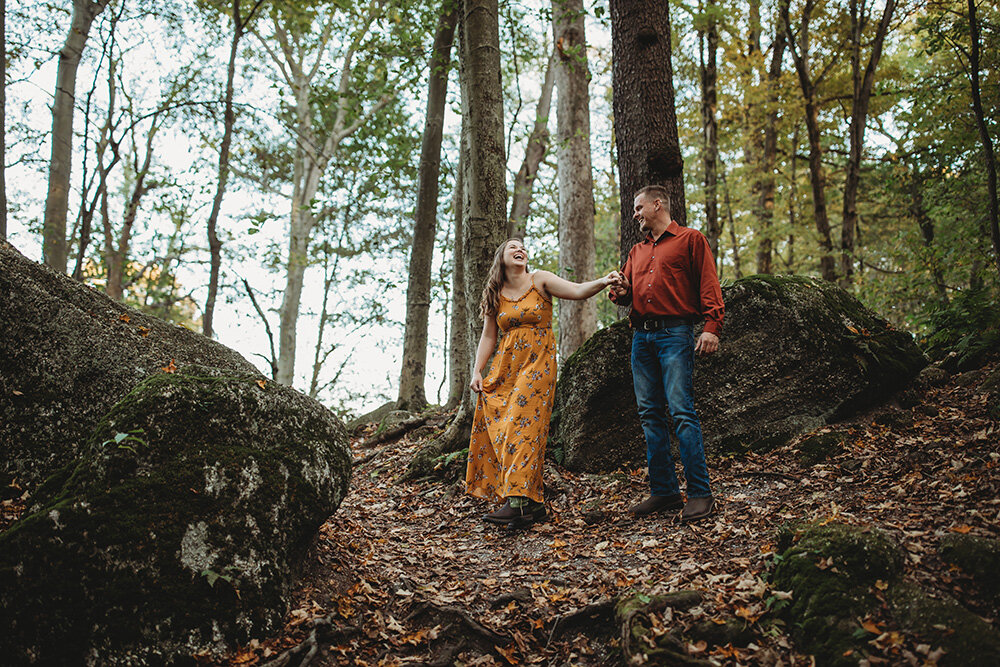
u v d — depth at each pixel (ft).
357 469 20.51
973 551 8.35
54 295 12.21
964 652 7.04
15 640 7.32
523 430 13.52
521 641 8.96
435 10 31.48
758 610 8.53
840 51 42.34
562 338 32.07
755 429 15.83
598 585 10.11
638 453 16.35
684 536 11.50
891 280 32.71
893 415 15.43
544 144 39.42
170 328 14.11
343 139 58.29
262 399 10.06
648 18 19.61
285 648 8.37
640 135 19.42
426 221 30.42
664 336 12.73
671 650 7.88
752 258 60.29
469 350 18.52
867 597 8.05
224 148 26.18
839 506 11.19
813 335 16.06
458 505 15.49
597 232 69.00
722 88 47.14
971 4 18.88
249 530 8.95
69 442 11.38
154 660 7.70
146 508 8.40
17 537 7.72
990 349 17.13
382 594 10.21
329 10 34.71
